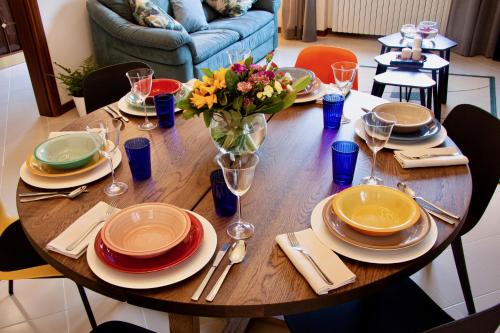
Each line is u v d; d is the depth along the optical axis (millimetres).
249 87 1205
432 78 3395
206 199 1237
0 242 1613
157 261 976
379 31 5430
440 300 1918
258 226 1120
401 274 974
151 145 1551
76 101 3680
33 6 3391
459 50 4957
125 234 1048
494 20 4633
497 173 1527
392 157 1419
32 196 1258
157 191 1276
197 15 4203
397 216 1098
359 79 4348
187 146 1538
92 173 1354
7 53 5125
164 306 917
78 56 3912
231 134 1262
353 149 1350
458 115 1738
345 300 937
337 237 1028
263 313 907
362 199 1140
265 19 4777
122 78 2178
